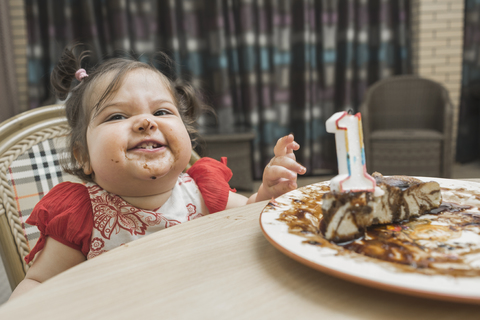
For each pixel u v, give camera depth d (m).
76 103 0.80
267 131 3.14
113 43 2.79
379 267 0.35
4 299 1.42
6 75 2.66
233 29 3.02
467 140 3.44
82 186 0.78
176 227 0.57
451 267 0.39
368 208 0.49
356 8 3.03
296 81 3.11
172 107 0.77
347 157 0.48
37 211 0.71
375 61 3.15
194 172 0.92
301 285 0.39
